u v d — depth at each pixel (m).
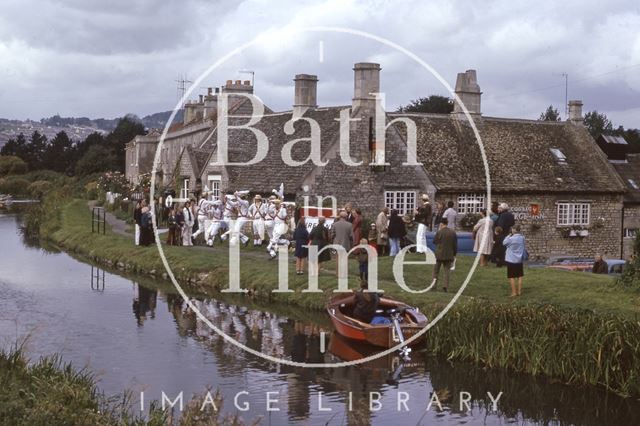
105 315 24.56
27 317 24.20
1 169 127.00
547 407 15.94
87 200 80.38
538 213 44.94
